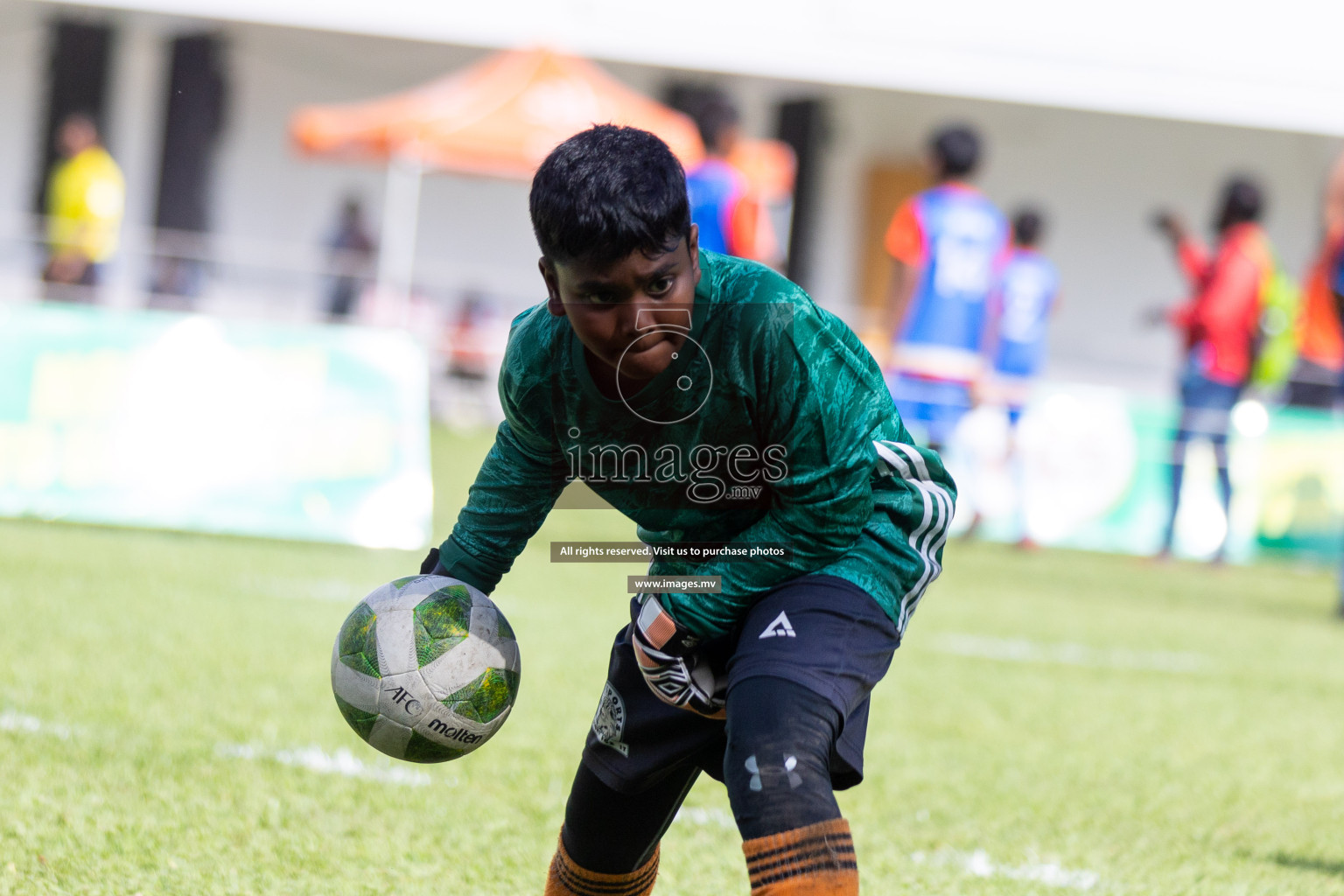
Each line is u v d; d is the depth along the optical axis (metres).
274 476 31.05
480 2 57.28
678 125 49.06
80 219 49.88
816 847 6.89
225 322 31.20
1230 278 38.09
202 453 30.89
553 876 9.11
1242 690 22.70
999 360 39.69
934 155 38.47
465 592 8.73
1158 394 69.38
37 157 64.69
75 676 17.19
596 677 19.75
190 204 64.56
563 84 49.19
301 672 18.59
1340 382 38.94
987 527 39.75
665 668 7.86
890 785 15.30
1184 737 18.86
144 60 64.81
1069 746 17.77
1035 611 29.66
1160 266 69.94
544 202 7.25
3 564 24.80
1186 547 39.72
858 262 69.69
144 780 13.12
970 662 23.39
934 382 38.09
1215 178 69.38
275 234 65.81
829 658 7.44
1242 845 13.66
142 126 65.31
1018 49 58.88
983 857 12.69
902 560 8.06
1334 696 22.67
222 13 56.81
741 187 35.03
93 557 26.27
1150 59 58.97
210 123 64.50
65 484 30.44
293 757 14.49
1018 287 39.50
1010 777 15.97
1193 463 39.31
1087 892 11.70
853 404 7.78
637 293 7.24
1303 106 59.12
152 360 30.81
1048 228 69.62
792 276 68.94
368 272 54.81
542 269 7.65
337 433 31.30
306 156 52.06
